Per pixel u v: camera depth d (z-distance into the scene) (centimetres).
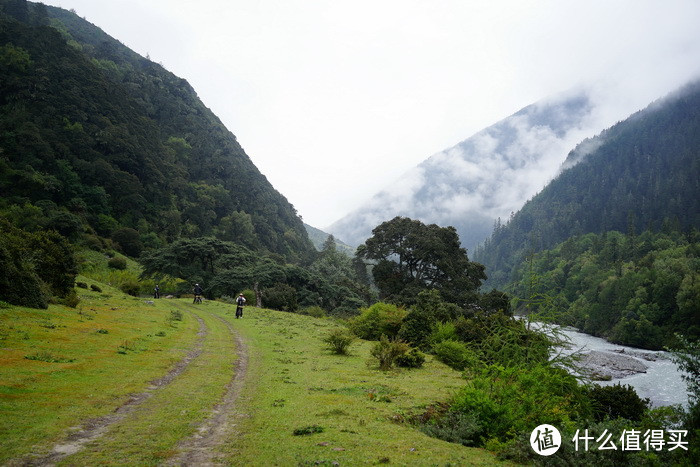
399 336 2689
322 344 2362
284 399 1056
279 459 626
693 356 882
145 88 19400
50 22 19625
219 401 1020
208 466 591
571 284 12938
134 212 10919
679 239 13700
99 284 4291
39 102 10881
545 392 1057
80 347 1445
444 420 960
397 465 622
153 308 3319
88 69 13138
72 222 7400
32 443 641
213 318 3259
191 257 6328
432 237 5728
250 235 14562
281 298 5444
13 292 1969
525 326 1404
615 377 4081
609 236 17062
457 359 2008
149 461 599
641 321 7800
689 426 812
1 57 10950
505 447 783
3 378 969
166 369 1337
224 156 19638
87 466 570
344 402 1053
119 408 890
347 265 10812
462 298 5300
